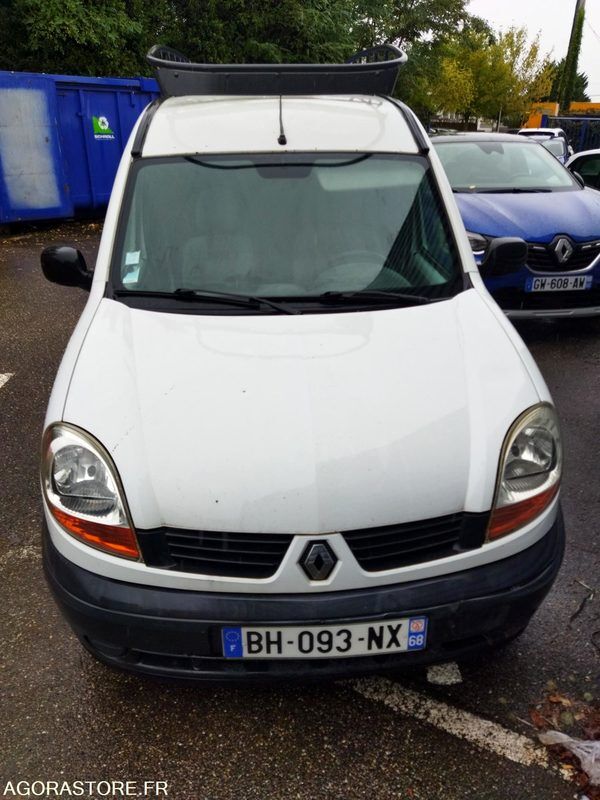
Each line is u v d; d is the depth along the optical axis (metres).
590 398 4.56
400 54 3.29
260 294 2.59
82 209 11.53
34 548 3.12
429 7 24.81
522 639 2.55
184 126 3.00
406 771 2.07
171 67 3.09
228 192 2.80
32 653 2.52
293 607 1.88
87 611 1.93
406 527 1.91
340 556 1.87
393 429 1.98
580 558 3.00
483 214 5.30
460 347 2.32
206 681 1.99
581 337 5.72
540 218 5.24
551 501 2.11
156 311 2.50
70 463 1.99
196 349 2.26
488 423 2.04
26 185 10.50
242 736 2.19
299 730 2.21
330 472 1.88
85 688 2.37
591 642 2.53
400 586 1.92
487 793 2.00
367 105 3.20
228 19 15.54
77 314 6.59
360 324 2.41
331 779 2.05
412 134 3.06
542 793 1.99
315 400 2.04
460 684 2.37
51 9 12.48
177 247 2.71
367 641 1.92
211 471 1.89
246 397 2.05
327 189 2.83
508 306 5.21
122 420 2.01
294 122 3.03
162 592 1.90
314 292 2.60
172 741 2.18
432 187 2.91
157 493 1.90
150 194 2.81
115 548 1.92
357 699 2.32
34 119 10.31
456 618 1.94
